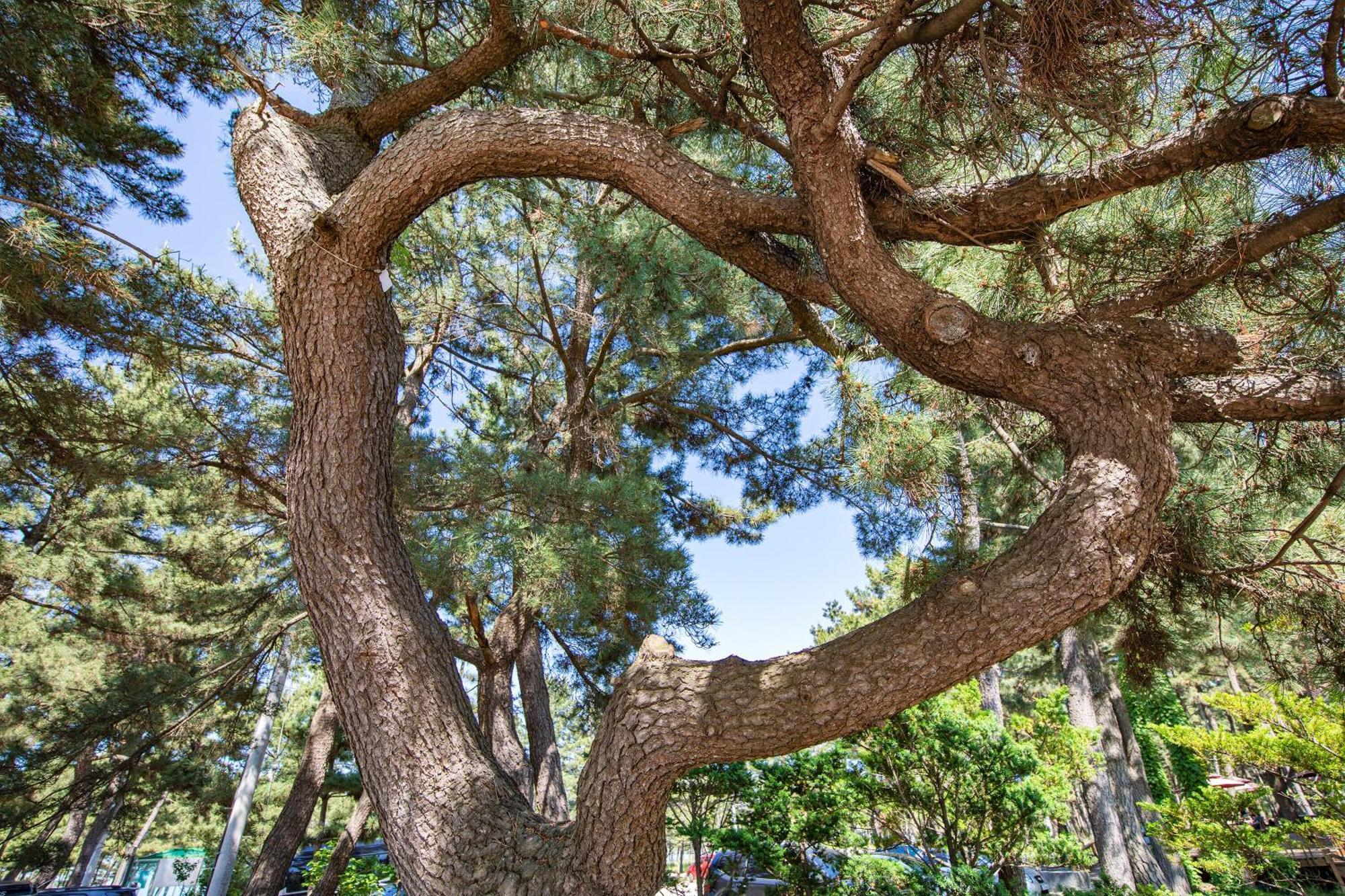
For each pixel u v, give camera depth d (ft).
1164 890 20.36
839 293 8.91
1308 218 8.07
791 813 16.92
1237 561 10.77
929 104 9.25
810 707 6.79
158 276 17.81
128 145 19.17
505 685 22.62
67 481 31.30
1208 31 7.83
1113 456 7.36
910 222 9.45
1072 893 20.44
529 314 25.35
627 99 13.48
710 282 20.52
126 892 37.40
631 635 21.26
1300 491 11.05
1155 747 53.57
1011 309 10.76
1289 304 9.34
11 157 17.54
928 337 8.25
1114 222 9.86
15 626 37.78
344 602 8.82
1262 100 7.47
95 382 24.68
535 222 21.22
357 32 10.57
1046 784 20.06
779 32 8.20
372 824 54.65
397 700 8.49
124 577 36.55
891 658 6.81
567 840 7.52
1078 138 8.00
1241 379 8.54
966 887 15.33
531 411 30.68
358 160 12.75
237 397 23.27
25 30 15.34
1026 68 7.84
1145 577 11.00
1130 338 8.01
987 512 25.95
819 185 8.45
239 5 11.05
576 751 92.32
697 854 17.15
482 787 8.25
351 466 9.33
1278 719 18.51
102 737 28.35
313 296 9.65
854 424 13.62
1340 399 8.12
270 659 34.68
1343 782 17.37
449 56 15.15
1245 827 19.21
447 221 24.21
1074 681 38.68
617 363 28.50
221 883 36.78
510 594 15.88
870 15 9.73
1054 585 6.76
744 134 11.69
